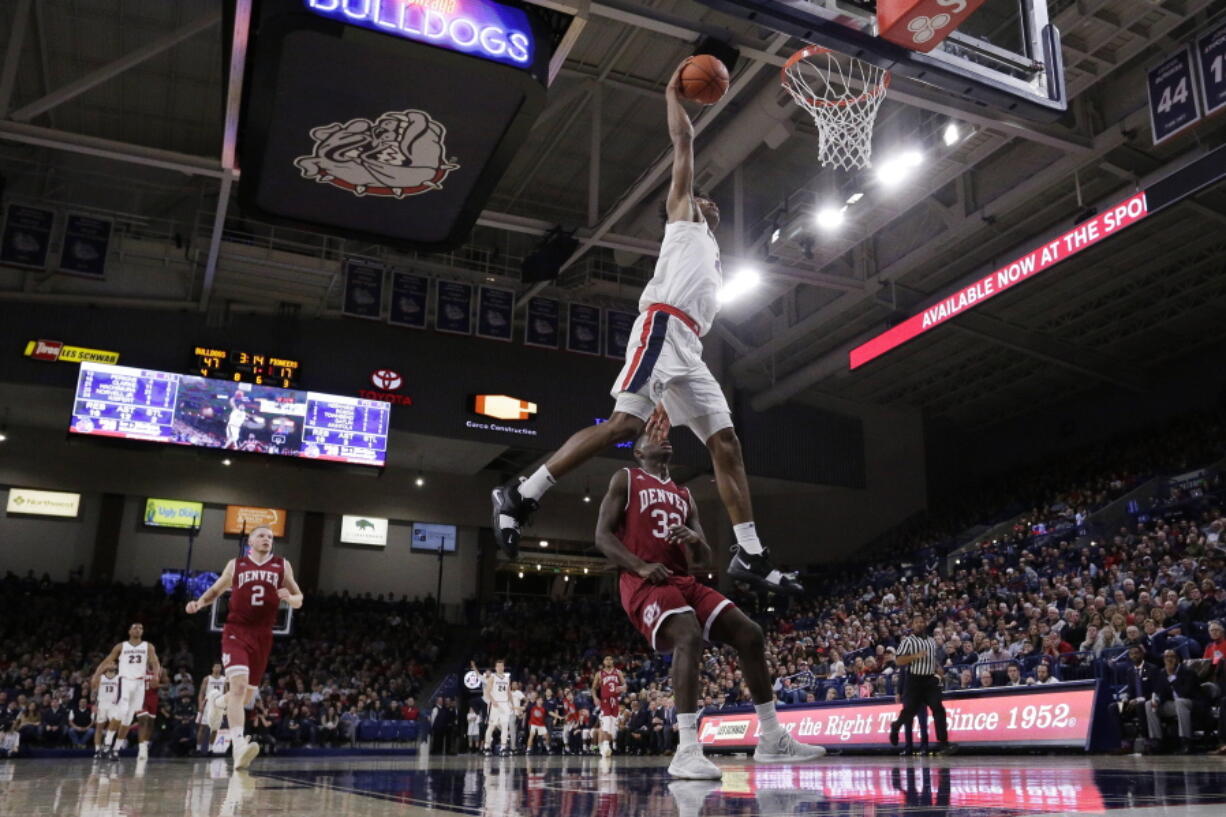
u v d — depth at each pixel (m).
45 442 28.70
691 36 14.81
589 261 28.12
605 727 16.70
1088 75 17.56
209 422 24.39
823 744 14.80
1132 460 27.31
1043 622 16.69
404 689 26.03
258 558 7.16
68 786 4.55
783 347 28.78
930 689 12.07
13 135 17.36
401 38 10.85
